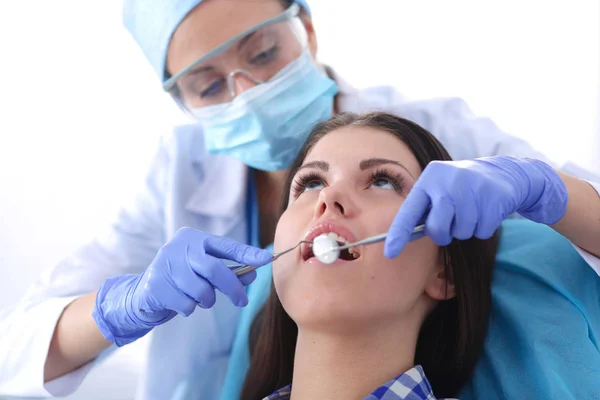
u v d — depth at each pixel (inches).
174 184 63.9
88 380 69.7
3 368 53.1
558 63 74.1
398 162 42.0
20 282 80.1
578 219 43.1
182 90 56.9
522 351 46.2
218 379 59.6
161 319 44.2
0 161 79.6
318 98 57.0
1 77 79.2
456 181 36.2
